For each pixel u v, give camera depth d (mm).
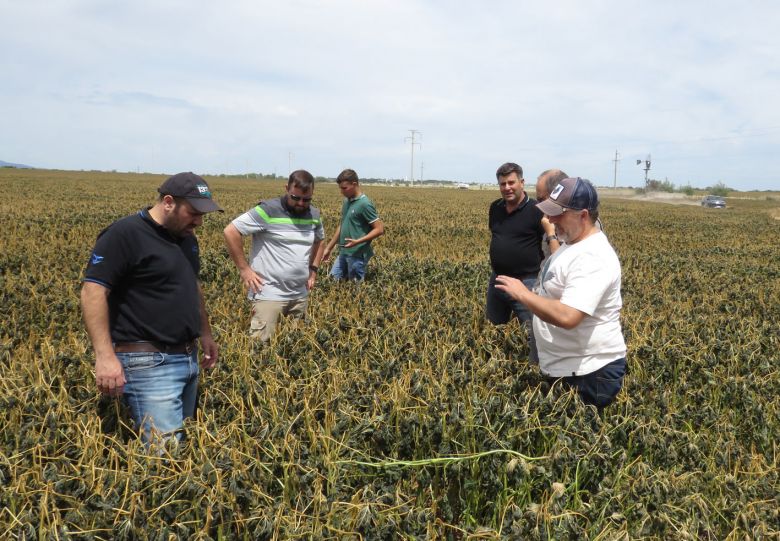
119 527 2734
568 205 3865
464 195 67125
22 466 3211
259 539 2863
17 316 6254
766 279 12617
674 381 5676
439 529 3275
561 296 4078
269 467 3369
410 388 4344
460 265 11570
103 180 64875
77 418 3795
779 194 128625
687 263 14383
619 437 4133
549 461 3609
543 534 2945
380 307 7090
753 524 3295
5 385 3938
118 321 3715
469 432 3807
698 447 4297
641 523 3318
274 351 5164
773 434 4613
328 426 3893
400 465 3602
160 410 3783
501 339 5812
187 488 3018
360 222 8922
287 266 6141
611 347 4117
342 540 2867
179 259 3762
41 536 2660
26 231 14859
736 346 6027
